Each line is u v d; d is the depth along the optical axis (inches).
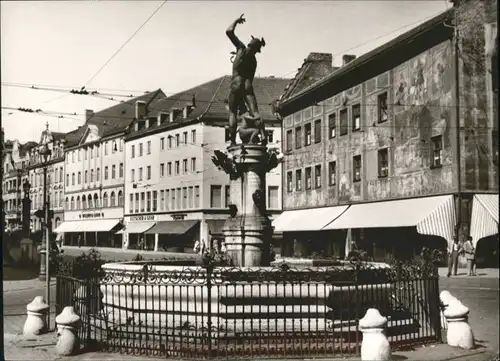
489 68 968.9
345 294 398.6
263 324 382.6
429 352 370.9
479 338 419.2
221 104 1947.6
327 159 1379.2
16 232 1312.7
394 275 400.8
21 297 703.7
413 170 1091.9
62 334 369.7
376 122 1197.1
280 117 1622.8
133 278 426.9
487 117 986.1
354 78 1269.7
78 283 438.3
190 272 364.8
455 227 973.8
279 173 1804.9
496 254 960.9
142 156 2193.7
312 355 349.7
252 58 547.2
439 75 1021.8
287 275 370.0
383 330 340.8
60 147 2652.6
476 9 970.1
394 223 1063.6
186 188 1958.7
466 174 976.9
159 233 2023.9
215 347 363.9
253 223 527.5
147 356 356.2
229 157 542.3
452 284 741.3
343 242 1257.4
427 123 1055.6
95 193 2448.3
